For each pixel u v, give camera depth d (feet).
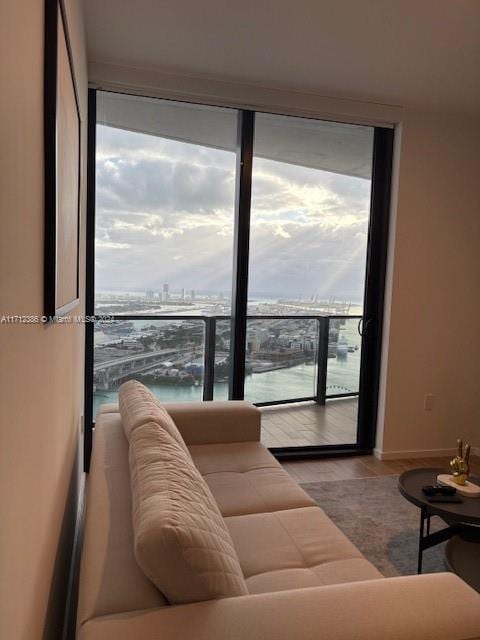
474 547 6.14
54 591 4.16
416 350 11.79
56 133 3.22
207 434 8.25
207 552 3.06
